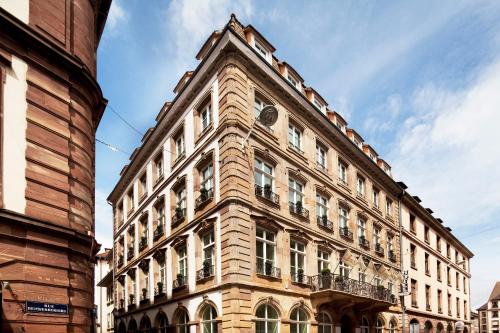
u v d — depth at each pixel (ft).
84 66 37.73
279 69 72.79
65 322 31.91
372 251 91.20
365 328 82.33
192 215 66.74
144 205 88.89
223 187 58.29
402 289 97.50
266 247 61.11
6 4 33.71
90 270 37.11
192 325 60.70
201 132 67.77
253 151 61.36
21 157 31.63
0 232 29.17
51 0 37.24
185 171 71.15
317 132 78.18
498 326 270.46
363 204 90.63
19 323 29.25
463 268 168.25
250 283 55.16
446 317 133.39
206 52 71.15
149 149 88.58
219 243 57.82
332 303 70.13
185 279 66.39
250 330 53.47
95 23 47.26
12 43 32.86
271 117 55.16
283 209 65.00
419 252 120.98
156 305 74.08
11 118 31.63
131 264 92.79
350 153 88.48
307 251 68.64
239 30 64.95
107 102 43.57
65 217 33.63
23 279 29.94
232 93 60.39
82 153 36.96
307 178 72.33
